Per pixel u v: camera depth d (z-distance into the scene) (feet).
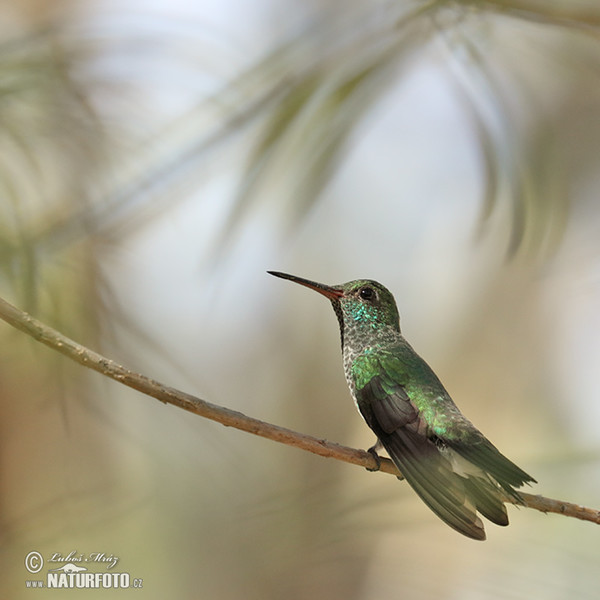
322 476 37.93
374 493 25.00
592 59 21.11
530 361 44.75
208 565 32.24
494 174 19.90
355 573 33.01
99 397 22.71
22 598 29.76
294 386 48.88
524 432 42.80
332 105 19.88
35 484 30.45
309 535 26.23
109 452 30.91
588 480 24.16
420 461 19.67
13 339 19.84
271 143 19.98
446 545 31.37
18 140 19.30
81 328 19.88
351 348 25.48
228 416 16.51
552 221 20.44
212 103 21.12
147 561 31.60
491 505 18.24
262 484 35.37
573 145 39.78
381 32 20.16
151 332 22.53
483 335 46.39
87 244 20.88
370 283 26.27
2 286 17.76
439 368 47.16
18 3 25.07
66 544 30.40
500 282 46.01
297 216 20.18
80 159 20.88
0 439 29.89
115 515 30.60
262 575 32.71
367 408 22.50
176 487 30.01
